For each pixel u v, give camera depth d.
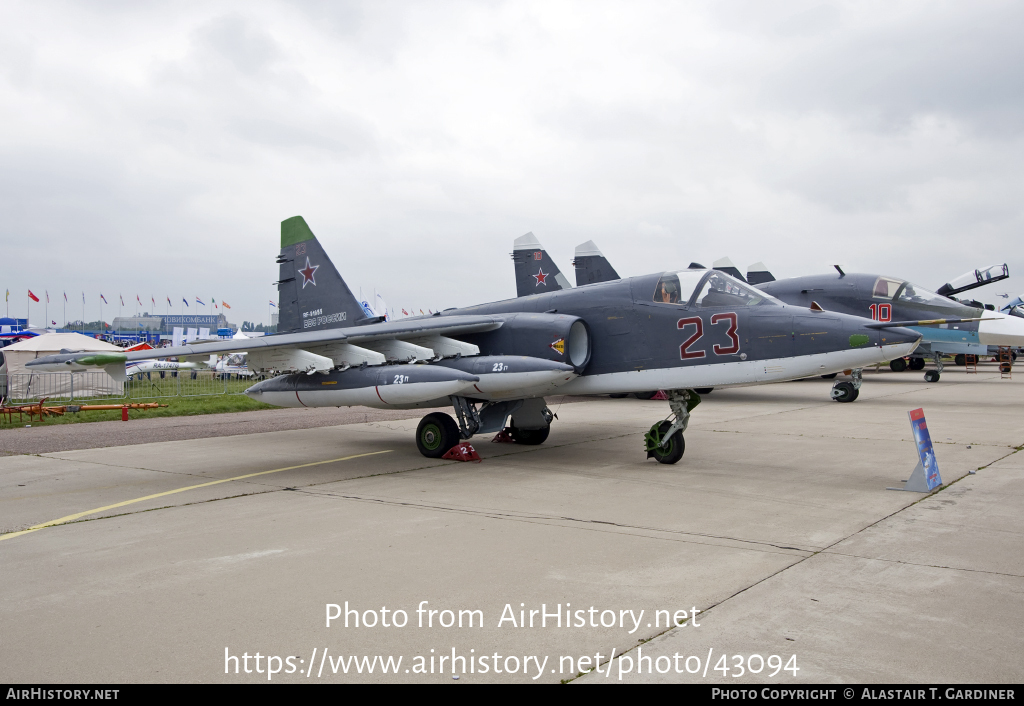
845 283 22.45
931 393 22.33
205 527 6.46
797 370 8.76
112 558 5.46
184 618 4.19
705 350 9.45
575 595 4.50
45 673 3.48
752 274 31.05
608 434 13.71
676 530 6.18
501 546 5.69
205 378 34.91
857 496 7.62
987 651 3.62
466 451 10.45
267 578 4.92
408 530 6.25
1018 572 4.90
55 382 22.94
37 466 10.20
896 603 4.30
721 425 14.68
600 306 10.57
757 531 6.12
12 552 5.66
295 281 14.65
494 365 10.12
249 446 12.44
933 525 6.27
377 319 13.16
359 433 14.50
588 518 6.67
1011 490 7.82
